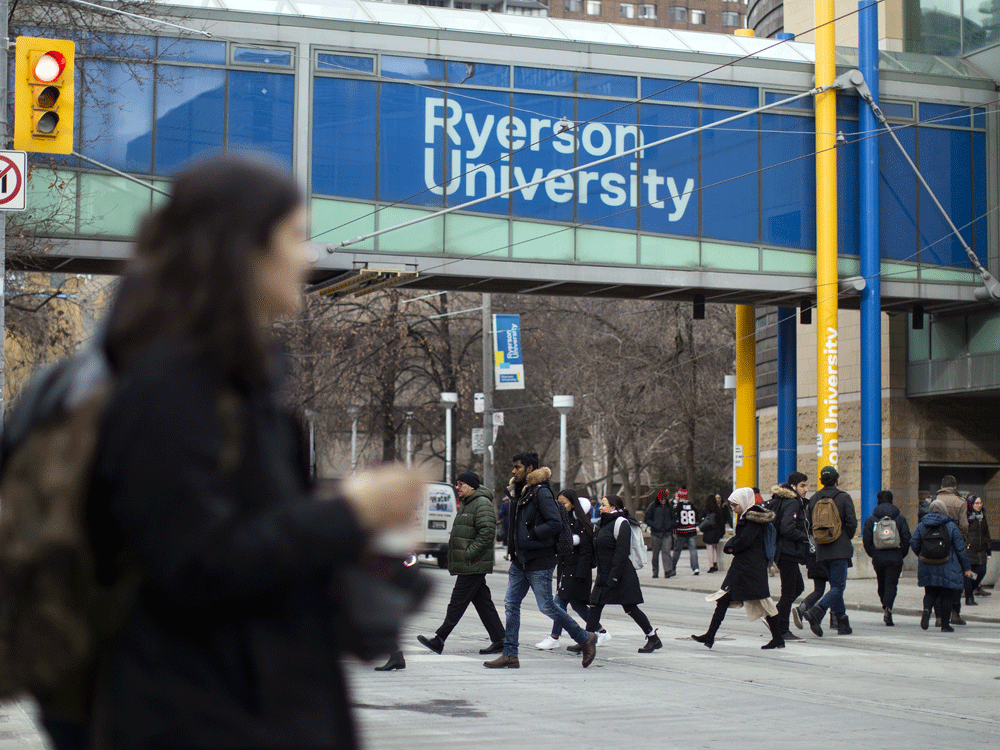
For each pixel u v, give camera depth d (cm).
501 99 3011
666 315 5247
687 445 5238
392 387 5538
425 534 3584
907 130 3288
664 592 2922
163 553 171
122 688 178
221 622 179
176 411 177
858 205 3228
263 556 174
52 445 182
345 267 2898
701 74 3141
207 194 192
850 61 3303
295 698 181
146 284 189
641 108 3098
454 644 1675
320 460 6175
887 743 981
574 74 3058
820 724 1066
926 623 2011
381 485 186
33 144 1366
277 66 2873
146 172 2761
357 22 2928
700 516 3834
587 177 3056
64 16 2478
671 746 947
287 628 183
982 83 3366
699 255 3120
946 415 3622
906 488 3569
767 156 3189
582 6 13850
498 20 3080
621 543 1574
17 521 181
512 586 1433
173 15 2792
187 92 2805
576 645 1623
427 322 5841
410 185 2947
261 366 190
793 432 3672
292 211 197
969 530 2388
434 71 2975
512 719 1057
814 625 1866
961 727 1067
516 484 1437
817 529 1906
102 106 2606
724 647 1692
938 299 3266
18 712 1027
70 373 192
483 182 2991
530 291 3225
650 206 3095
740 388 3675
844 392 3700
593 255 3050
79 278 3194
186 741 176
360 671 1354
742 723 1062
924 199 3284
